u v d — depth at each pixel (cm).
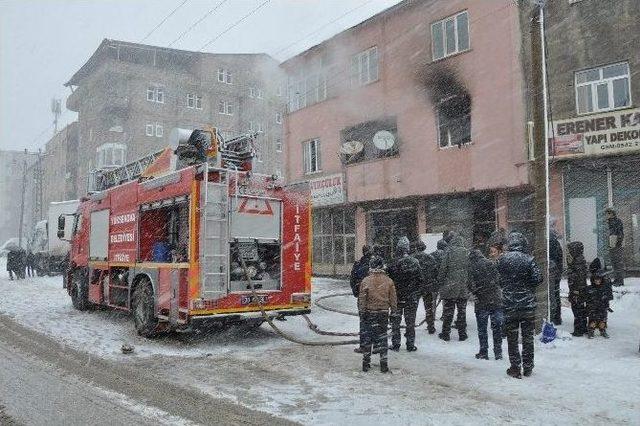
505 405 518
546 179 839
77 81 4709
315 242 2111
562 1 1398
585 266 814
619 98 1313
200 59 4428
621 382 588
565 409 503
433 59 1703
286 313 895
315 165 2158
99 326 1041
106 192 1155
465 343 820
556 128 1352
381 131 1736
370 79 1933
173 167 973
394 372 659
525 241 638
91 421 471
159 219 990
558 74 1402
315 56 2166
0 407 512
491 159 1493
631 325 877
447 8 1655
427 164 1678
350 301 1320
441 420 473
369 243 1883
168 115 4262
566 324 906
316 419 477
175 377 640
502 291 638
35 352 775
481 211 1558
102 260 1139
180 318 819
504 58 1475
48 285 2039
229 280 832
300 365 706
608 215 1155
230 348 829
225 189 838
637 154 1252
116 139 4150
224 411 503
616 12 1314
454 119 1631
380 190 1812
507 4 1472
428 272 889
